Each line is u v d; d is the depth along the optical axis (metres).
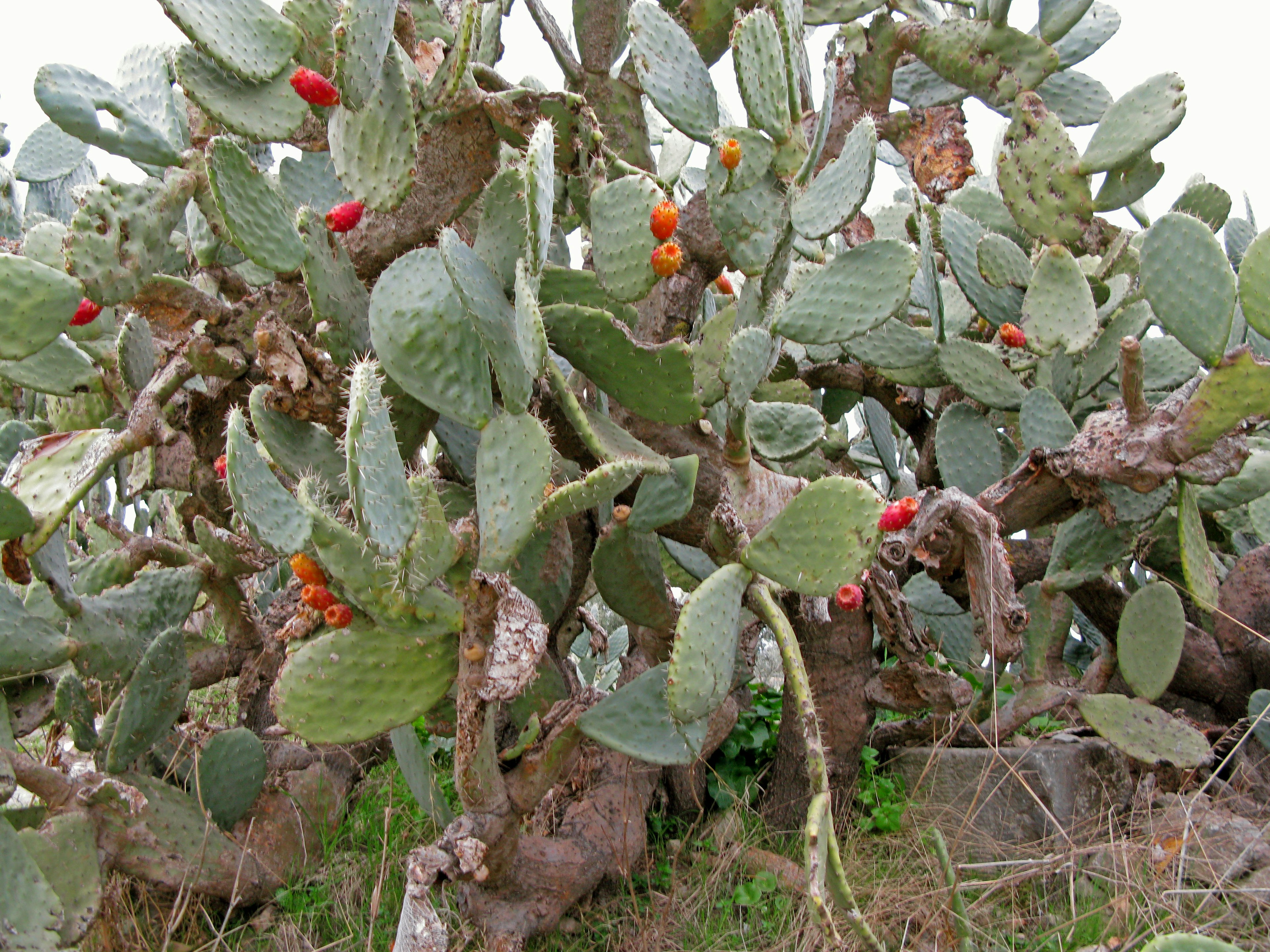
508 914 2.21
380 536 1.58
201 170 2.31
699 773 2.91
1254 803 2.70
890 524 1.93
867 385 3.84
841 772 2.85
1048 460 2.63
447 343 1.89
